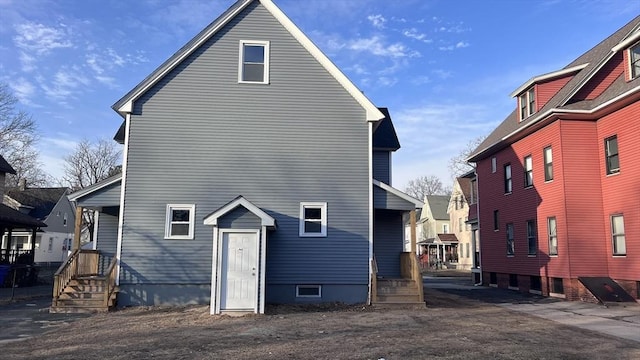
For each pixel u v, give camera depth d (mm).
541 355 8258
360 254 14969
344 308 14008
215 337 9609
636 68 16156
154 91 15078
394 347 8688
